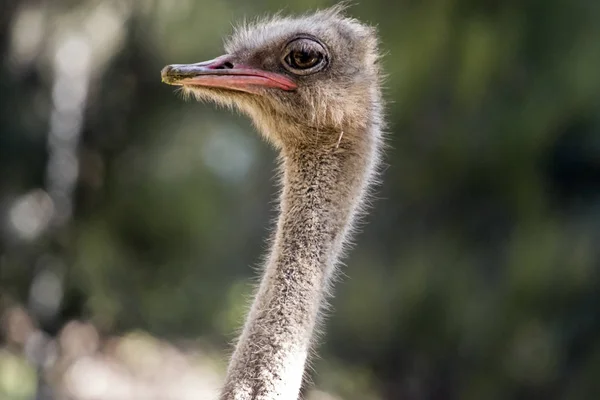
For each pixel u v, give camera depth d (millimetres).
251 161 21953
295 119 9219
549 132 18219
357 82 9328
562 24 17531
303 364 8523
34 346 22453
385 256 19625
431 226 19594
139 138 20312
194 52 18969
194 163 20453
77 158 20656
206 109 20547
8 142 20297
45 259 21031
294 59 9266
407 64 16781
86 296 21203
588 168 20359
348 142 9234
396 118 17500
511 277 18828
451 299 19094
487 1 17234
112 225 20359
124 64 20047
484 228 19547
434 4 16828
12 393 21594
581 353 19375
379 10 16875
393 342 19750
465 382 19484
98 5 19922
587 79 17641
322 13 10766
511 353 19203
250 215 21969
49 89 20828
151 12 19312
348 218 9195
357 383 19922
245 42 9477
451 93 17500
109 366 25688
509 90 18000
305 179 9156
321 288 8844
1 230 20922
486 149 18281
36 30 20469
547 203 19266
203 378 26469
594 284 19062
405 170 18734
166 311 21844
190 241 20188
